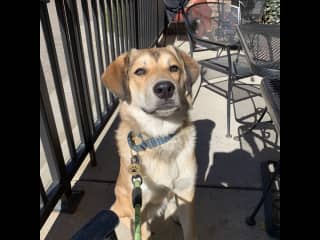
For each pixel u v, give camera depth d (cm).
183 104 41
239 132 67
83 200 51
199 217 47
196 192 51
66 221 47
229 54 64
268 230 44
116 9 71
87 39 57
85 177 56
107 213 21
